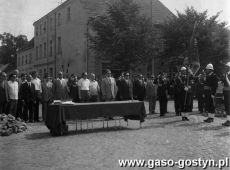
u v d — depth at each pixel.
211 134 9.78
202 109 15.66
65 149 8.00
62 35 35.25
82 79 14.84
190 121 12.95
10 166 6.47
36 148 8.19
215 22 29.59
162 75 16.56
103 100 14.42
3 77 13.39
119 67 26.12
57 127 10.08
